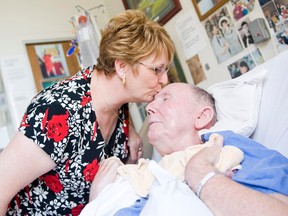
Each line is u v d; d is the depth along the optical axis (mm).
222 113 1170
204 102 1120
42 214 1139
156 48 1098
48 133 992
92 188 1076
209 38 1861
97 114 1168
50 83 2484
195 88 1153
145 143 1486
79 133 1093
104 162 1136
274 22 1502
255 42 1579
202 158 800
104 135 1243
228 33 1734
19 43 2463
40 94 1128
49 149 993
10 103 2344
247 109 1098
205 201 709
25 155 961
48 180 1122
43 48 2533
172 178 808
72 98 1100
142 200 865
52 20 2615
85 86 1161
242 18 1646
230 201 661
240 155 833
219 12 1770
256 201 635
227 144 918
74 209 1184
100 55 1168
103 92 1170
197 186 735
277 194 717
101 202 897
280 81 1092
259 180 744
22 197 1117
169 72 2172
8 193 935
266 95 1108
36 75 2459
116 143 1323
